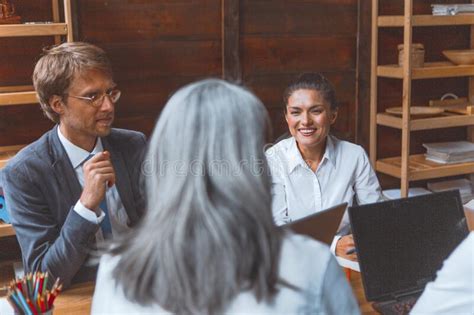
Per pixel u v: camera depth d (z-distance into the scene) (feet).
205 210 2.93
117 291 3.19
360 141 12.23
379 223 5.44
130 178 6.92
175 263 2.91
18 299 4.62
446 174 11.79
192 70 10.91
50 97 6.38
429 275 5.55
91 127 6.42
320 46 11.69
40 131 10.12
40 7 9.87
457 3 12.64
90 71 6.31
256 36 11.21
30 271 6.06
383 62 12.30
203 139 3.02
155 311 3.04
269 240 3.01
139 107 10.64
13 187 6.23
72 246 5.82
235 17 10.92
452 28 12.81
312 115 7.54
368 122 12.23
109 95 6.50
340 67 11.91
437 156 12.09
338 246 6.70
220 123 3.05
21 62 9.89
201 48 10.91
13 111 9.91
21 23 9.61
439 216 5.69
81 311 5.50
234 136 3.04
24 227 6.18
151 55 10.59
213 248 2.89
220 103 3.08
